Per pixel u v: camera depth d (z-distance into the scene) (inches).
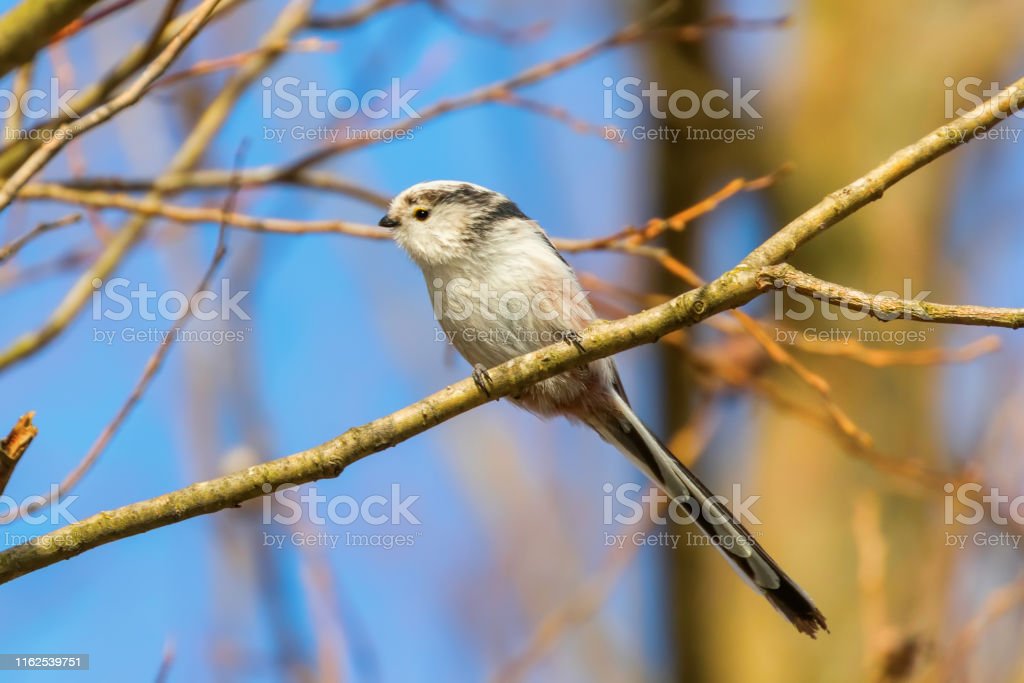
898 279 487.8
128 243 380.5
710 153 530.0
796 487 470.6
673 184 537.3
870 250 489.7
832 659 450.6
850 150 508.7
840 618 448.5
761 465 484.7
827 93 519.2
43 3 230.4
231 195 322.7
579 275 392.2
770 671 468.8
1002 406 411.8
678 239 532.1
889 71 517.0
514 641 562.9
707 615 498.9
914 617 369.7
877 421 464.4
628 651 553.0
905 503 448.8
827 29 530.3
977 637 318.0
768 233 518.3
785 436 480.1
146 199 382.6
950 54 514.3
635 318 264.1
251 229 346.3
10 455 223.9
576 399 363.3
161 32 310.3
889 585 427.5
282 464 254.1
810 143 514.0
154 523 246.7
